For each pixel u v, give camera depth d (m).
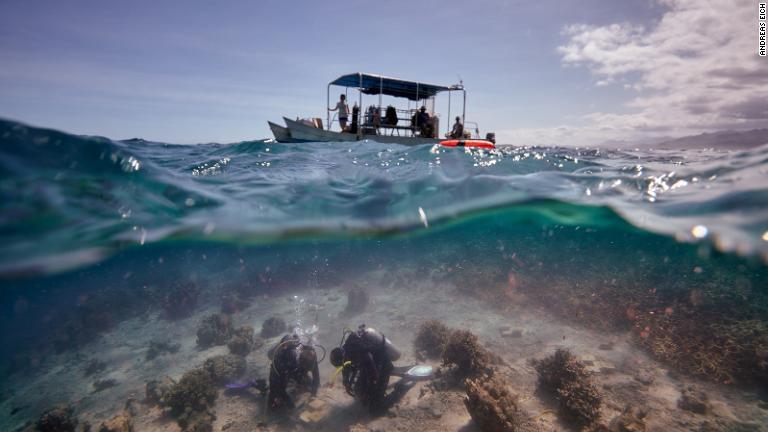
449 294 8.77
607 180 6.54
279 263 13.96
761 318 5.70
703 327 5.67
